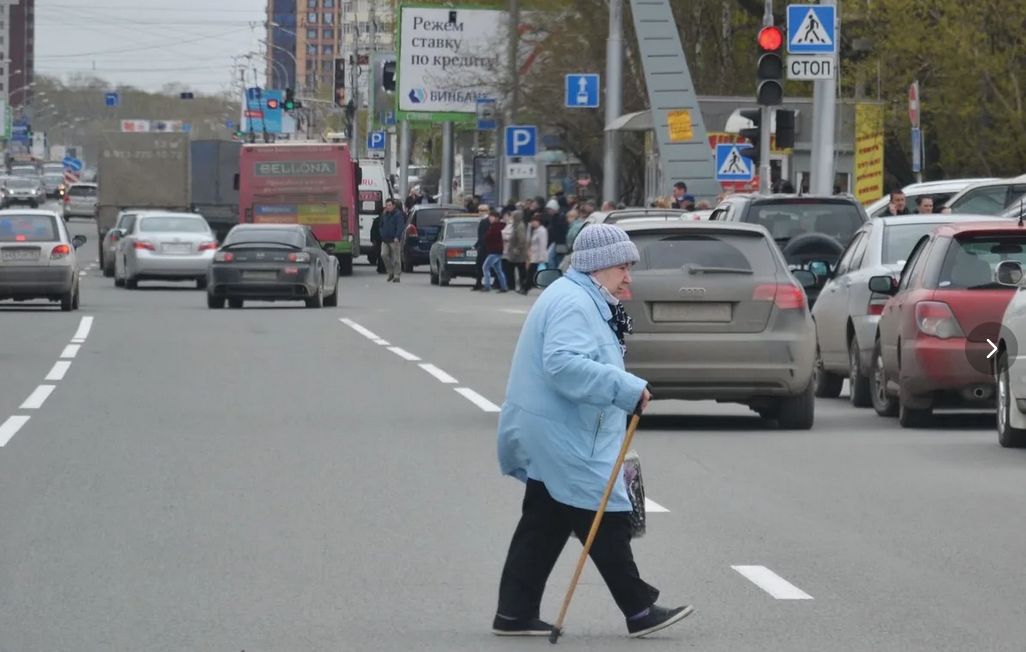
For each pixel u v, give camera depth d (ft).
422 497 94.58
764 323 124.26
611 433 60.90
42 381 161.99
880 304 144.15
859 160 321.52
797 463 109.29
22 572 74.08
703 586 71.82
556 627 61.67
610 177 372.79
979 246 127.03
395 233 400.06
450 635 63.05
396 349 202.90
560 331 59.88
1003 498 94.99
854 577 73.72
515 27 478.59
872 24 328.29
